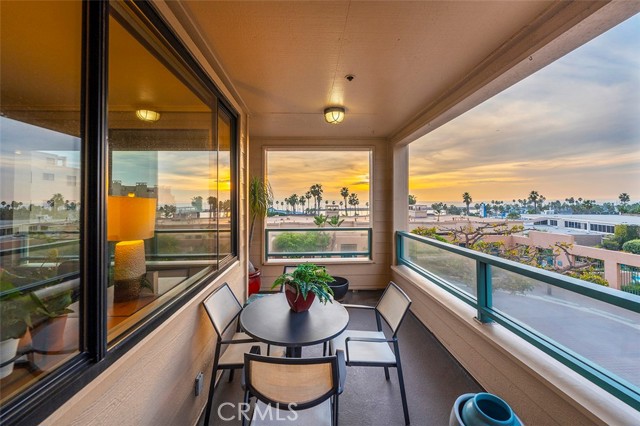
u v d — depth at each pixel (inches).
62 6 37.1
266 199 169.9
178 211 69.8
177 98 68.4
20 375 29.7
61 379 31.9
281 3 58.6
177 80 64.8
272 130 159.5
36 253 33.4
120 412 39.6
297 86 99.8
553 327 60.5
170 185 67.1
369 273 176.4
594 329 52.4
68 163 36.8
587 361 53.4
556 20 59.5
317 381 47.0
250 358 46.8
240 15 62.3
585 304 54.1
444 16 62.5
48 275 34.0
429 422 68.6
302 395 47.7
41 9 36.8
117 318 45.8
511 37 69.7
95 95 37.8
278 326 68.2
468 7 59.7
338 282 155.3
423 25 65.8
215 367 68.2
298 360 45.6
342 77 92.8
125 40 46.2
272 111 126.4
